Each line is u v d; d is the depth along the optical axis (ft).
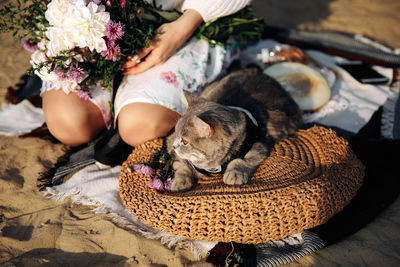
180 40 3.80
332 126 4.16
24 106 4.38
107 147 3.81
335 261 3.27
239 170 3.42
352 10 6.22
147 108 3.68
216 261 3.28
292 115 3.92
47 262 3.25
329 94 4.26
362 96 4.41
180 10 4.07
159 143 3.74
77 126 3.81
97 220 3.52
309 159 3.59
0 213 3.56
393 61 4.73
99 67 3.58
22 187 3.75
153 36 3.65
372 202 3.57
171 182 3.49
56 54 3.39
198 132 3.28
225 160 3.49
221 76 4.22
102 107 3.84
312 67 4.62
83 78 3.58
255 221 3.15
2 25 3.48
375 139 4.06
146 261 3.28
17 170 3.88
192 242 3.38
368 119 4.19
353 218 3.48
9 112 4.33
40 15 3.52
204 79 3.98
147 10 3.74
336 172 3.44
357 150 3.95
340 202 3.32
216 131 3.32
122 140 3.88
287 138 3.79
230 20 4.10
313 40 4.99
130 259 3.28
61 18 3.31
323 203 3.24
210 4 3.80
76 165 3.86
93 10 3.31
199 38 4.05
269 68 4.48
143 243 3.37
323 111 4.22
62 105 3.75
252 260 3.25
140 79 3.77
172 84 3.77
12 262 3.23
